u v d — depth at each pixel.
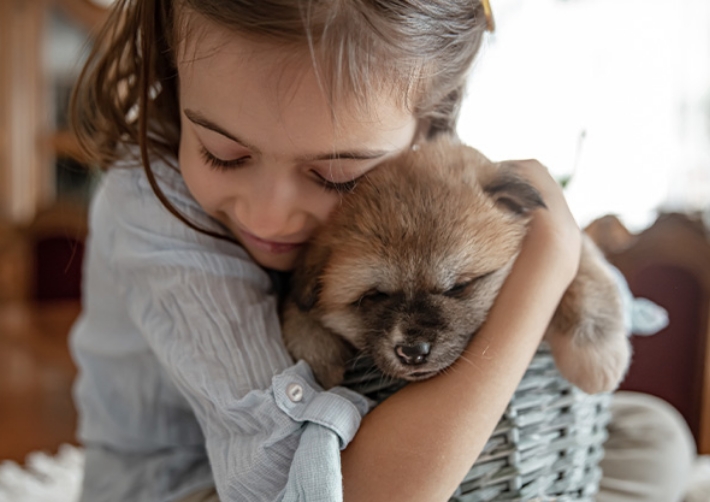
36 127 1.66
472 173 0.50
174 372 0.48
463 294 0.48
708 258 0.90
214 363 0.46
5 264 1.64
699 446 0.91
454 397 0.45
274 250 0.50
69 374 1.25
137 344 0.58
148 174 0.48
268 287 0.53
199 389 0.45
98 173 0.76
